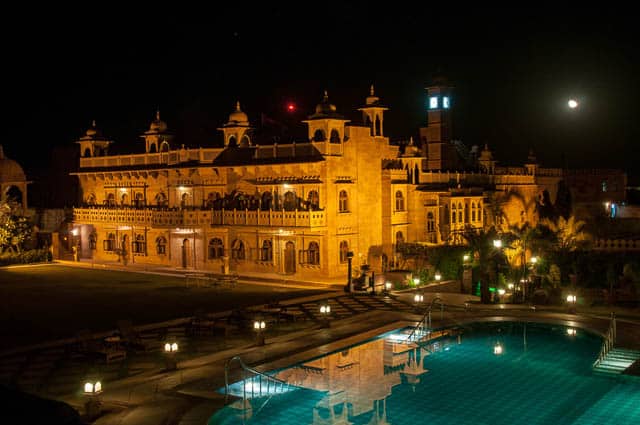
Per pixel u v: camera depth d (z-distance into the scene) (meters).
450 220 61.00
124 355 29.84
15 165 71.31
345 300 42.81
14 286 50.22
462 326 35.41
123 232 65.56
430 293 44.72
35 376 27.17
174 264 61.09
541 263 44.19
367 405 23.11
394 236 57.69
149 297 44.84
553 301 40.50
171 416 21.69
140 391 24.45
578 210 90.62
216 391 24.50
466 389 24.81
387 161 57.97
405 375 26.66
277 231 54.62
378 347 31.30
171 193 62.88
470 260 48.19
